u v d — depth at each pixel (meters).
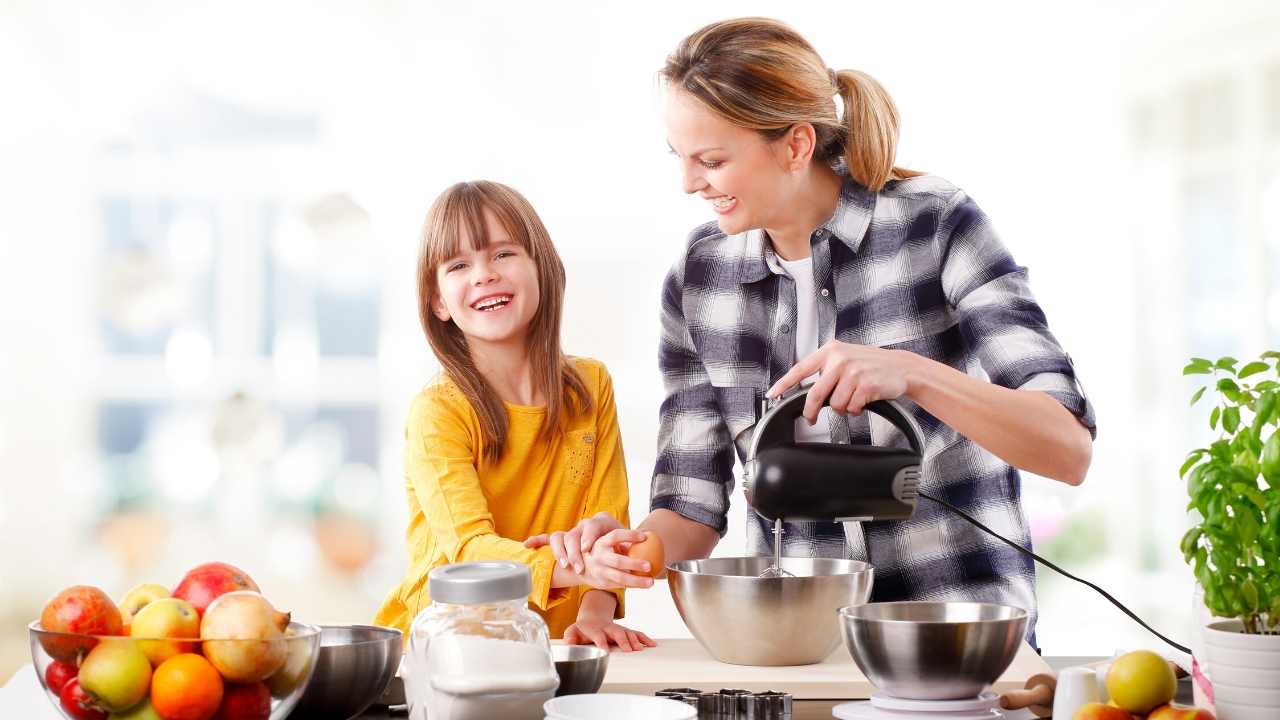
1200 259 4.29
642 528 1.75
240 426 4.70
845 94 1.61
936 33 4.43
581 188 4.46
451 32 4.57
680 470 1.78
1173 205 4.34
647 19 4.45
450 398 1.80
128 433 4.79
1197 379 4.24
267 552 4.69
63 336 4.79
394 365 4.68
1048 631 4.27
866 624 1.10
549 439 1.86
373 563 4.67
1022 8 4.40
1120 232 4.40
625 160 4.45
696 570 1.43
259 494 4.71
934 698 1.10
